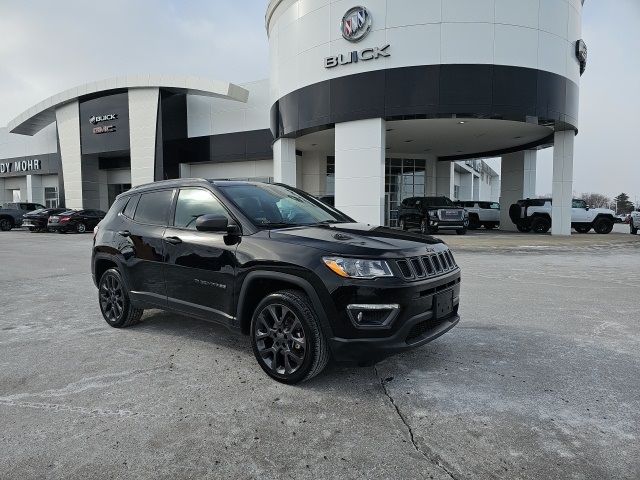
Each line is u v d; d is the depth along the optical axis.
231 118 27.98
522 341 4.73
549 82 16.75
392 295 3.29
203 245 4.20
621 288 7.85
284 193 4.93
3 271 10.20
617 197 106.81
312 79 17.92
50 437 2.89
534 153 26.05
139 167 29.27
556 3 16.69
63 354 4.45
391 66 16.25
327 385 3.65
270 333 3.76
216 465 2.57
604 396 3.42
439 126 19.41
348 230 3.99
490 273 9.66
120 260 5.12
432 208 21.73
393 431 2.93
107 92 30.28
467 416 3.12
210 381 3.75
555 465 2.53
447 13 15.73
